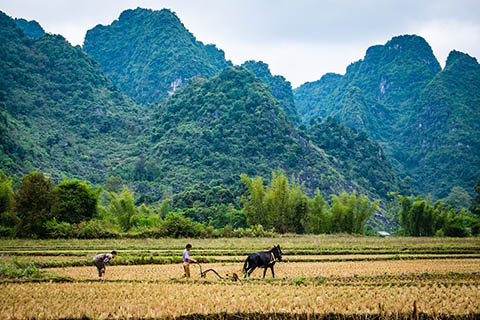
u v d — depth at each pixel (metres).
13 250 40.75
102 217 68.62
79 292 18.91
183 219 57.47
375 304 17.66
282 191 71.88
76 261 31.44
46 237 54.78
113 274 25.67
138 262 32.16
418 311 16.84
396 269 29.08
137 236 55.19
